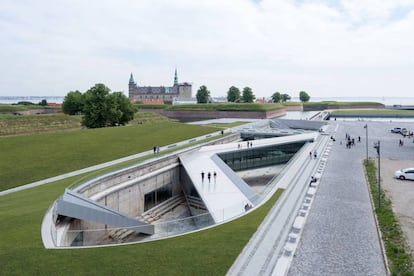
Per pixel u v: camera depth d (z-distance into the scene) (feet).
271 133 230.48
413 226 72.43
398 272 52.47
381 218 76.38
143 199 119.55
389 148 189.06
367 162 144.66
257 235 66.13
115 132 197.36
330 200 91.40
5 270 49.67
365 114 467.93
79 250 57.41
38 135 169.58
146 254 56.49
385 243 63.41
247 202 92.38
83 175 114.93
